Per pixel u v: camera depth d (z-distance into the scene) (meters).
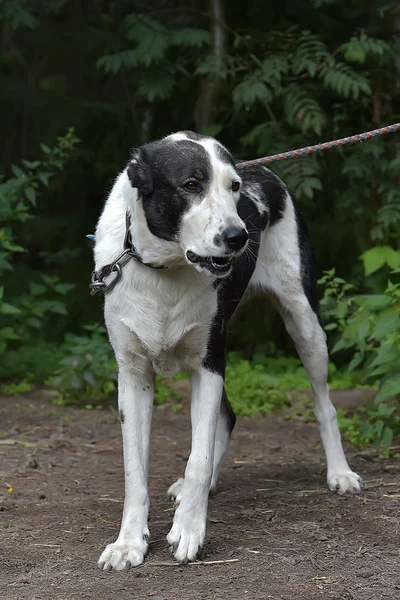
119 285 4.23
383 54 9.21
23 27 11.23
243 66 9.63
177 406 7.84
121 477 5.56
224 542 4.21
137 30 9.28
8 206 8.37
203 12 9.77
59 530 4.44
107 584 3.70
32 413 7.48
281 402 8.05
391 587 3.65
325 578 3.74
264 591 3.60
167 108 10.73
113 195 4.48
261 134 9.46
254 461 6.09
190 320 4.23
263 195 5.28
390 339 5.71
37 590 3.64
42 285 9.62
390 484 5.23
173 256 4.08
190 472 4.08
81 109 10.65
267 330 9.84
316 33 9.96
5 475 5.52
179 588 3.65
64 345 9.47
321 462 6.03
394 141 9.51
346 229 9.65
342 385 8.44
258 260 5.32
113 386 8.03
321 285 9.94
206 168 3.94
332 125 9.59
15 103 11.43
